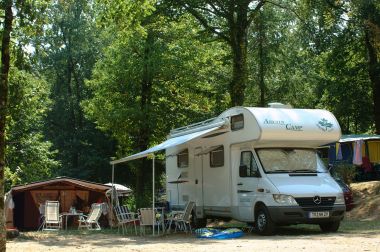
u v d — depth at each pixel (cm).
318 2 2522
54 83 4750
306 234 1357
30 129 3666
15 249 1207
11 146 3006
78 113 4703
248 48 3072
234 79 2552
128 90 3016
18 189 2080
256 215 1373
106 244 1278
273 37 3058
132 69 2881
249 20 2572
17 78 1366
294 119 1401
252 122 1380
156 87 3025
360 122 3362
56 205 1908
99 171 4406
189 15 2836
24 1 996
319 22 2645
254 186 1373
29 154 3198
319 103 3516
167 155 1895
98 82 3078
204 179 1630
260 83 3069
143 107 2931
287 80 3120
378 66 2795
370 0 2416
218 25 2773
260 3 2566
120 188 2570
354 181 2512
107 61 3038
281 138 1374
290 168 1389
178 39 2966
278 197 1296
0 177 862
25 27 1066
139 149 2995
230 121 1491
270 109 1418
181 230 1577
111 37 3497
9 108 1382
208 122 1631
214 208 1570
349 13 2488
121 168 4262
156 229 1662
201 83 3069
